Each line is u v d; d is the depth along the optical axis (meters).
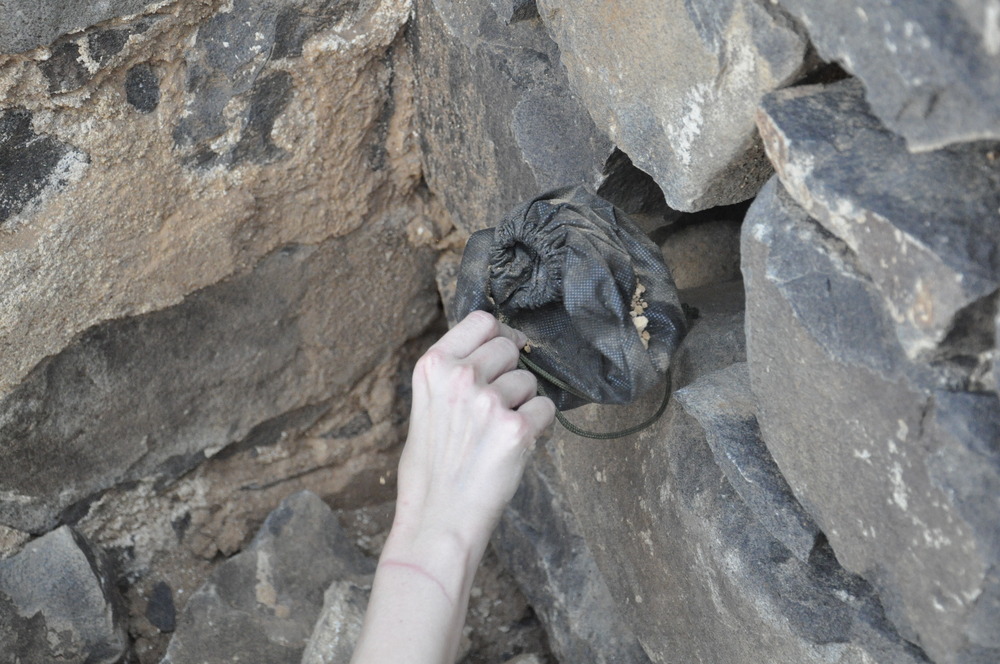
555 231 1.19
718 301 1.58
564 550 1.93
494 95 1.62
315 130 1.83
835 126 0.96
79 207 1.69
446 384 1.04
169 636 2.14
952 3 0.76
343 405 2.29
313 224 1.96
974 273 0.81
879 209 0.87
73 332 1.81
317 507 2.09
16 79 1.52
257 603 1.97
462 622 1.03
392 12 1.74
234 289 1.97
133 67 1.61
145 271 1.82
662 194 1.57
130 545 2.17
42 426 1.89
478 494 1.03
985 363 0.88
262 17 1.64
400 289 2.17
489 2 1.55
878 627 1.11
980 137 0.79
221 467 2.22
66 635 1.95
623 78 1.26
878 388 0.94
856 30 0.86
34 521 1.99
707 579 1.36
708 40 1.08
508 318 1.26
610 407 1.55
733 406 1.26
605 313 1.13
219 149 1.76
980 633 0.91
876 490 0.99
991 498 0.86
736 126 1.11
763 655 1.28
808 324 1.00
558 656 1.95
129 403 1.98
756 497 1.21
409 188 2.03
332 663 1.81
